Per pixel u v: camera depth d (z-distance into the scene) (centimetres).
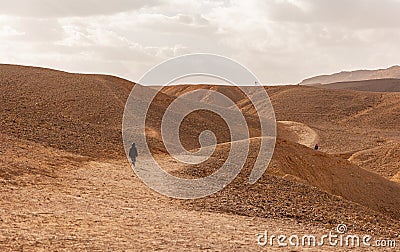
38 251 888
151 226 1205
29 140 2534
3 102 4538
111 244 988
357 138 8244
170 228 1202
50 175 1781
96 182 1783
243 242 1120
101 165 2211
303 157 2770
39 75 6562
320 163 2795
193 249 1004
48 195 1462
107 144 2877
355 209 1772
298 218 1530
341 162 2941
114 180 1859
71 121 3628
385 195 2758
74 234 1042
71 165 2084
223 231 1226
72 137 2895
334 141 7856
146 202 1540
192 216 1391
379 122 11406
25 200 1345
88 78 6638
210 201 1619
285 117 11775
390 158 4828
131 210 1388
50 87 5906
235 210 1542
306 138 7844
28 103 4884
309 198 1802
